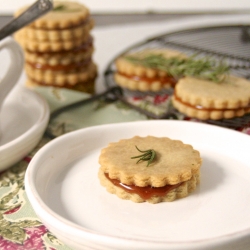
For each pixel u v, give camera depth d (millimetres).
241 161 501
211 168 495
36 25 650
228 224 442
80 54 677
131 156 478
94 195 469
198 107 587
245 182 480
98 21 933
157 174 456
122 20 939
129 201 463
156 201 459
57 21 647
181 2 947
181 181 460
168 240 409
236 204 459
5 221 476
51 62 671
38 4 520
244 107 588
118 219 448
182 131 525
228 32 810
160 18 933
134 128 526
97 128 519
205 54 731
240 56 712
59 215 428
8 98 591
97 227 442
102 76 745
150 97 648
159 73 662
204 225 442
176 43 761
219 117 584
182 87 607
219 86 613
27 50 678
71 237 417
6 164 512
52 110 613
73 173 493
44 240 460
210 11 929
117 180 465
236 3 933
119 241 406
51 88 652
